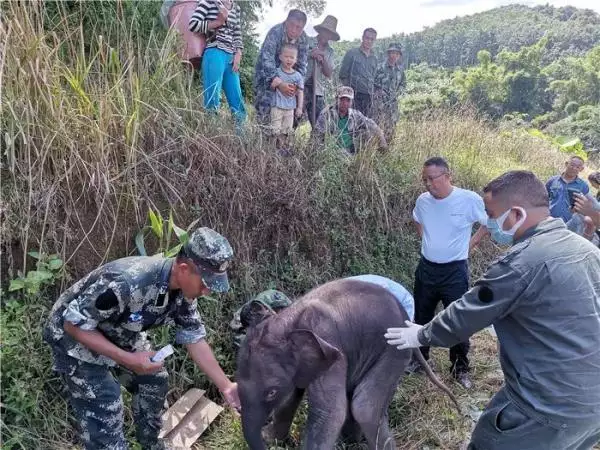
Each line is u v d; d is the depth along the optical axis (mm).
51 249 3418
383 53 6711
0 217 3221
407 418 3783
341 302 2910
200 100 4555
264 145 4613
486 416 2584
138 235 3662
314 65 5848
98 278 2383
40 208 3385
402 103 8016
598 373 2277
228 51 4801
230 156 4254
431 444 3586
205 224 4082
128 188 3740
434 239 4121
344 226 5004
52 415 2988
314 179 4758
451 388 4195
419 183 5691
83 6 4598
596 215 4992
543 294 2266
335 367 2654
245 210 4246
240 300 4055
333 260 4887
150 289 2412
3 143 3398
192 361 3607
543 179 9375
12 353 2924
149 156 3812
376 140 5516
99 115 3660
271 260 4441
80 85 3795
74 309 2326
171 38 4371
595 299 2291
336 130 5371
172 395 3479
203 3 4590
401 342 2773
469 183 7102
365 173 5234
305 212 4566
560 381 2277
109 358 2549
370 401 2955
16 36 3486
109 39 4188
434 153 6844
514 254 2348
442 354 4664
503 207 2451
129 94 4066
